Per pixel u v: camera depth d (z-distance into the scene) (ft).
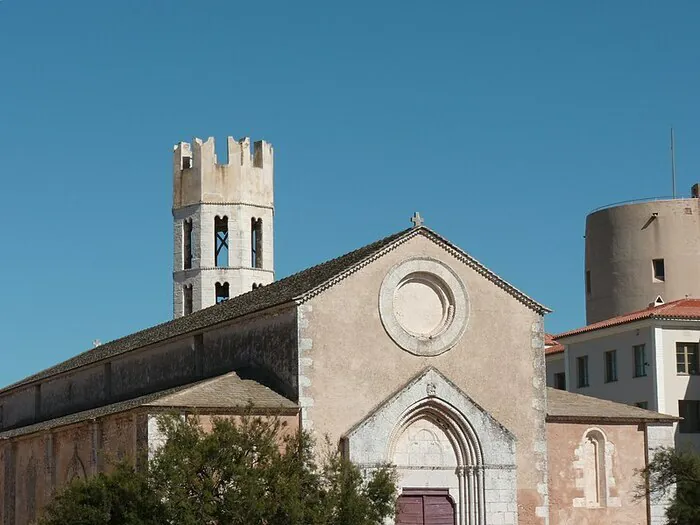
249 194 320.29
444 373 200.64
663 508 208.44
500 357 205.46
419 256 201.67
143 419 180.55
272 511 153.69
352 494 160.04
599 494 208.13
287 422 187.32
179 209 322.75
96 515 155.22
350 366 193.67
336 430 191.01
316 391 190.60
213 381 194.49
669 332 308.60
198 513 152.97
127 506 155.53
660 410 303.27
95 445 197.77
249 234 319.47
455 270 203.92
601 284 382.42
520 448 204.03
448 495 198.49
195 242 318.45
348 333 194.39
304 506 155.63
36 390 290.15
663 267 370.94
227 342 212.64
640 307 371.56
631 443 211.00
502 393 204.64
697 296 367.25
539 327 209.26
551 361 349.20
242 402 185.47
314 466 162.91
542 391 207.31
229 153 321.11
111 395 254.47
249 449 159.22
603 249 382.22
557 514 204.85
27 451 231.30
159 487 154.10
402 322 200.34
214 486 154.92
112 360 253.85
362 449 190.49
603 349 324.80
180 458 155.12
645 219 373.40
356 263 196.13
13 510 234.99
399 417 194.08
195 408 179.52
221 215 319.06
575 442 208.44
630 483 209.46
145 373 241.55
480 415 199.82
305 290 193.06
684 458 202.28
